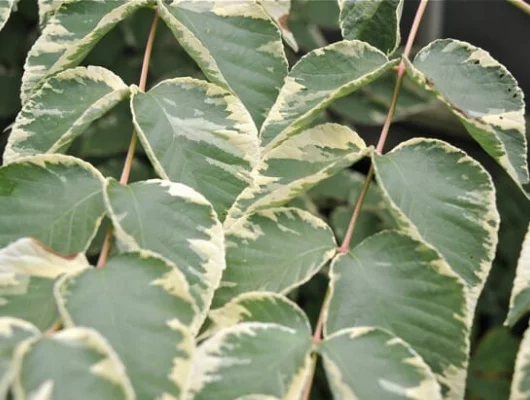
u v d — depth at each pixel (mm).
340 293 507
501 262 1338
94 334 402
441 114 1433
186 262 489
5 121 1070
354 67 562
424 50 582
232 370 458
